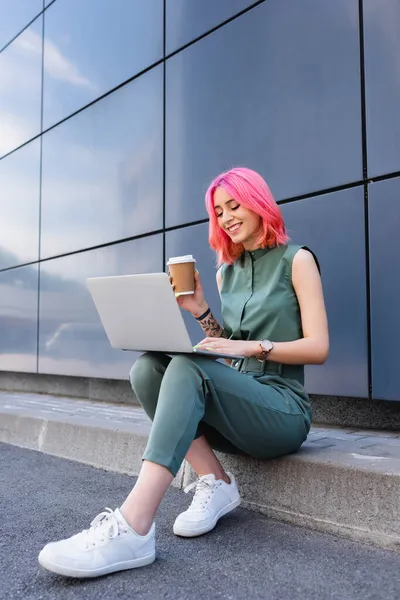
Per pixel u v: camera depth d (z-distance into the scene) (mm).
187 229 3500
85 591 1345
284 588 1335
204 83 3406
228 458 2053
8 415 3527
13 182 5344
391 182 2484
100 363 4168
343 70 2678
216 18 3336
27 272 5094
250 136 3107
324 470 1756
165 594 1318
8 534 1810
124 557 1437
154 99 3781
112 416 3268
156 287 1525
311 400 2900
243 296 1900
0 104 5570
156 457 1475
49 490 2342
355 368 2582
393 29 2500
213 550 1594
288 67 2922
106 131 4211
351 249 2623
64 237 4617
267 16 3033
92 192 4332
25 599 1316
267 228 1824
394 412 2588
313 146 2795
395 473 1592
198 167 3428
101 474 2602
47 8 4938
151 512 1479
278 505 1874
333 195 2703
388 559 1502
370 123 2566
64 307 4590
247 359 1902
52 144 4812
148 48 3844
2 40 5578
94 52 4355
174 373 1554
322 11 2775
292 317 1809
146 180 3826
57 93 4766
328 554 1550
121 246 4043
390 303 2469
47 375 5035
